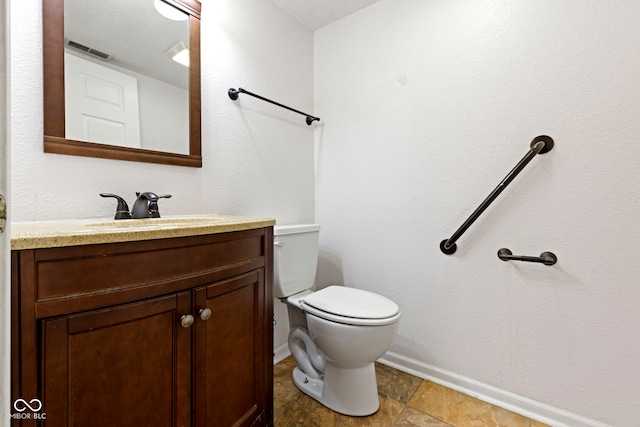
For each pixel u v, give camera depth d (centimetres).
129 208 109
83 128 100
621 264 110
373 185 171
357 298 137
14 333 53
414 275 158
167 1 122
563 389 121
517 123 129
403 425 122
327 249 192
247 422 97
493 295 136
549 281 123
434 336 152
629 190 108
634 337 108
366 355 119
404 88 159
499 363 135
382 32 167
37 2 91
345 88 182
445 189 148
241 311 95
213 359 85
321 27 193
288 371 162
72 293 59
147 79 116
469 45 139
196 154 131
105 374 63
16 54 87
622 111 109
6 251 33
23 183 89
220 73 141
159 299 72
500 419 125
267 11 165
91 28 103
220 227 85
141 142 114
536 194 125
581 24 115
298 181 185
